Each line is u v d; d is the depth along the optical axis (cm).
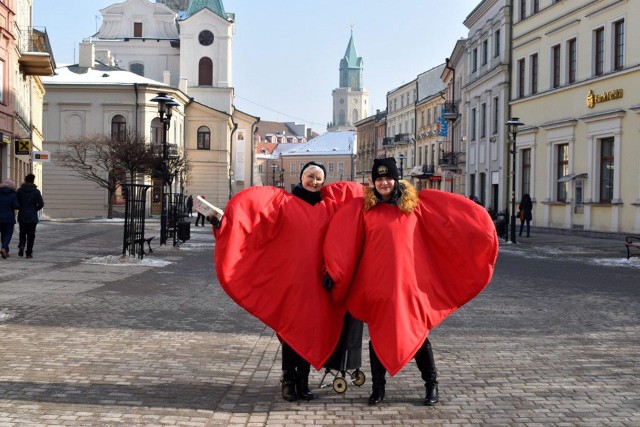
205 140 7031
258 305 633
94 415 587
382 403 638
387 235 620
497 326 1038
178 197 3092
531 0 4041
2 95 3197
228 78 7519
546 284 1562
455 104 6050
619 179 3138
